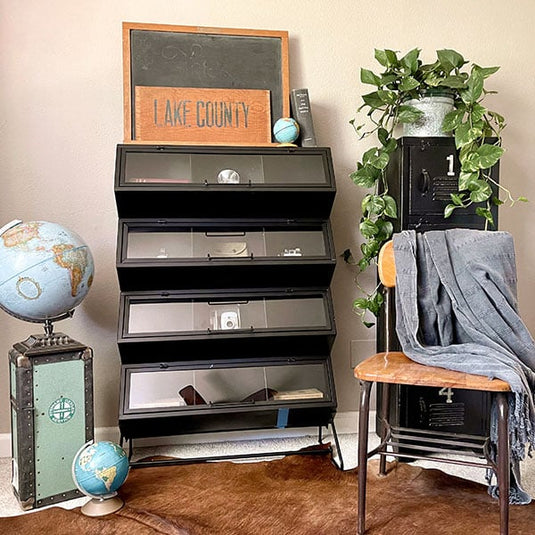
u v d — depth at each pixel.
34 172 2.56
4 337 2.57
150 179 2.28
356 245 2.82
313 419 2.48
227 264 2.31
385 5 2.80
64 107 2.57
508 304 1.98
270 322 2.40
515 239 2.94
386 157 2.42
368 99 2.49
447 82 2.40
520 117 2.92
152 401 2.32
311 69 2.75
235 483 2.22
